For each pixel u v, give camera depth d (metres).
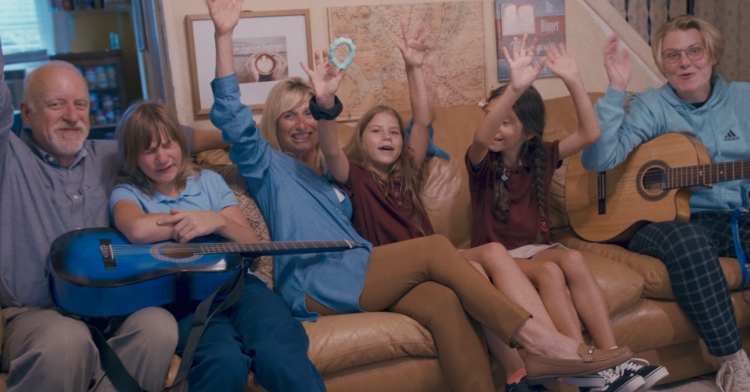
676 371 2.18
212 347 1.63
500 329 1.77
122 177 1.94
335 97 2.02
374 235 2.14
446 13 2.88
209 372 1.59
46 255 1.80
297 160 2.20
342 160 2.12
